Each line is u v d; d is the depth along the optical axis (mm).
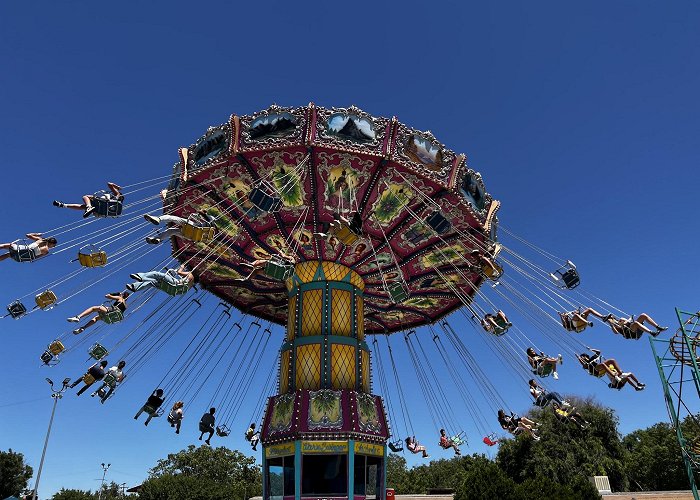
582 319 15469
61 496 63625
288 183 14828
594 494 23250
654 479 39250
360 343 17047
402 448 19062
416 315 22656
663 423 43656
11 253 11602
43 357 14109
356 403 15531
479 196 16234
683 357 15391
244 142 14141
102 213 12234
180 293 13969
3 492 52594
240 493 64188
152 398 16531
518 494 21516
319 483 14602
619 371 14930
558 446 35406
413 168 14453
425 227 16594
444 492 36469
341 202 15641
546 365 15719
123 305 13523
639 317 14578
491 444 18781
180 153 15469
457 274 19250
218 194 15852
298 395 15523
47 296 12562
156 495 56688
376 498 15195
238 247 18219
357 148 14008
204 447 71938
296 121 13953
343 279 17812
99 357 14914
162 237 13680
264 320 22828
